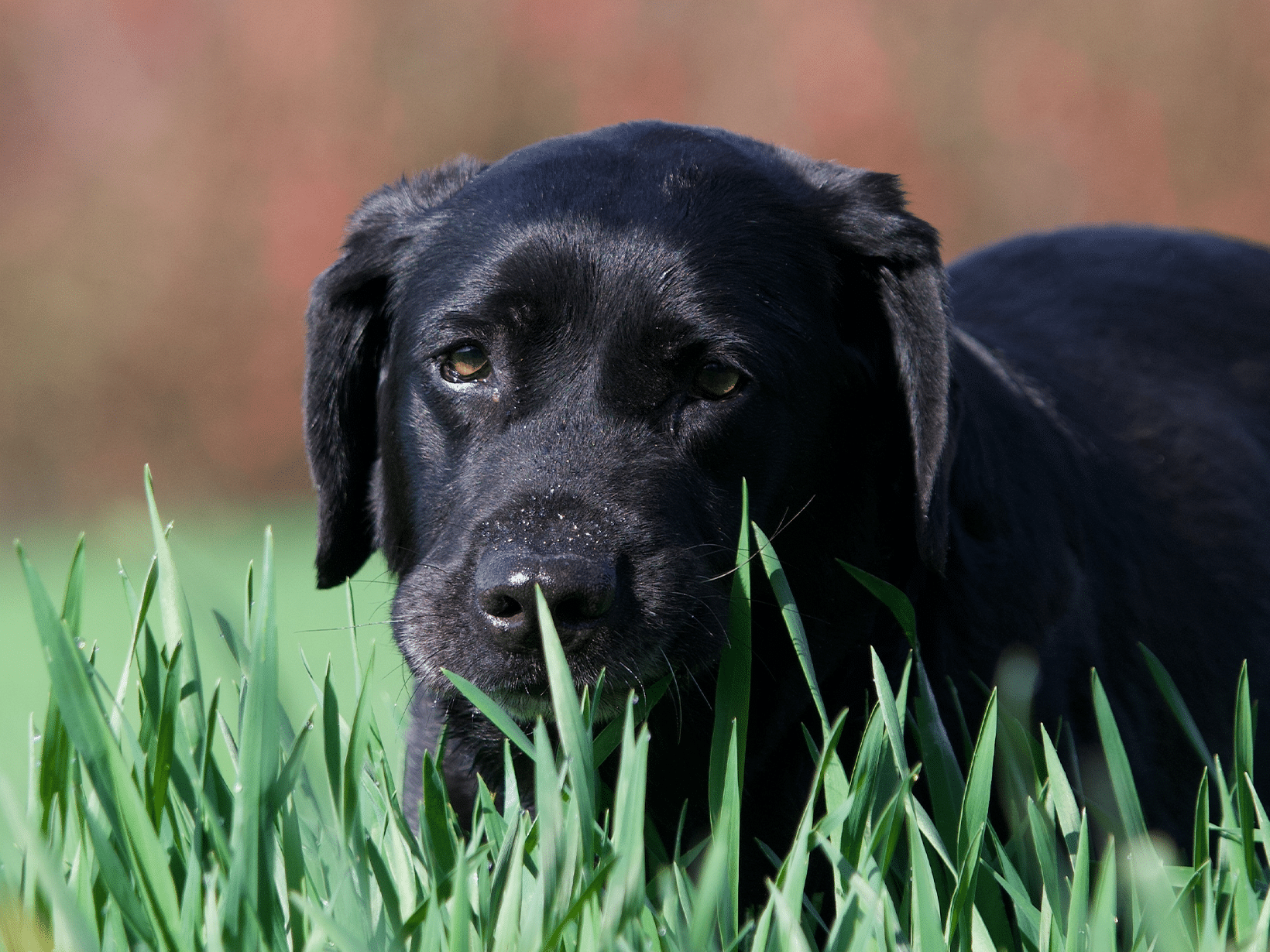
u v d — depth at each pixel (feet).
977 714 19.76
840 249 19.77
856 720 19.83
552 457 17.17
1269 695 24.45
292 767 12.93
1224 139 187.21
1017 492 21.27
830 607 19.44
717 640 17.13
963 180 189.57
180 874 13.48
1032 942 14.73
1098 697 15.35
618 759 19.01
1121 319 26.89
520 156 20.30
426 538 18.88
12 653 61.21
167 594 14.57
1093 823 19.53
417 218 21.06
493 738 19.35
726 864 13.94
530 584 15.76
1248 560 24.62
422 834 14.12
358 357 21.54
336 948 12.96
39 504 187.42
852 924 13.43
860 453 19.90
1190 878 14.56
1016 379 23.56
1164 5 185.88
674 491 17.28
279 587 71.31
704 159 19.63
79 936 10.76
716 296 17.90
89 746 12.38
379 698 24.67
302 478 187.62
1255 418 26.48
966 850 14.58
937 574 19.84
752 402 18.02
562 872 12.47
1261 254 29.91
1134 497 23.70
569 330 17.79
